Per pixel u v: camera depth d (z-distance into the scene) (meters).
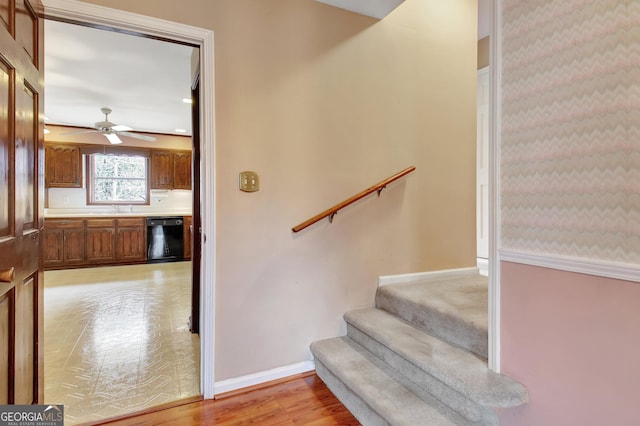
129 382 2.03
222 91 1.90
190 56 3.12
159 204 6.50
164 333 2.79
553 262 1.22
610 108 1.07
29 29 1.32
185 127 5.85
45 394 1.88
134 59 3.19
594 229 1.11
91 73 3.50
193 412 1.75
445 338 1.84
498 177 1.42
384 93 2.44
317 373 2.15
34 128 1.37
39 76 1.43
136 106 4.61
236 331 1.96
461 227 2.77
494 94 1.42
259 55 2.00
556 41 1.21
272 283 2.06
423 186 2.60
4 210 1.07
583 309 1.14
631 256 1.02
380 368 1.85
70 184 5.66
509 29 1.37
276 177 2.07
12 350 1.15
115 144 5.96
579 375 1.15
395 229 2.49
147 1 1.72
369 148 2.38
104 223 5.55
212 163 1.87
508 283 1.39
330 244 2.26
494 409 1.36
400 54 2.50
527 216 1.31
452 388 1.44
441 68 2.67
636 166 1.02
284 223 2.10
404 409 1.48
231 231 1.94
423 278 2.59
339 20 2.26
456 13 2.73
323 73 2.21
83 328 2.88
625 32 1.03
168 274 5.00
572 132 1.16
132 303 3.58
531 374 1.30
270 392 1.94
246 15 1.96
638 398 1.01
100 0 1.62
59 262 5.29
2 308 1.07
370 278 2.41
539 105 1.26
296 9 2.11
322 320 2.23
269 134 2.04
